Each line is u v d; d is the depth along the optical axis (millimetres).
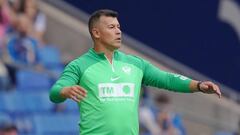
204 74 46188
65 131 34312
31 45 36219
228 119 43906
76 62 13945
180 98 41625
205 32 46875
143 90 38875
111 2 44469
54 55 37625
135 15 45219
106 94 13727
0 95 33156
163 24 45875
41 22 38656
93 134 13656
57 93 13352
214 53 46688
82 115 13812
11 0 36656
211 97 43312
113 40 14047
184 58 45969
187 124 40656
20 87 34469
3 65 34062
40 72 35531
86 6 43219
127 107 13742
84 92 12875
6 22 36000
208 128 41812
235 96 45812
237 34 47375
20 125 32625
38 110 34219
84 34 40875
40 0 39688
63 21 40438
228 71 46594
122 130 13609
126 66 14102
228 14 47062
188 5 46781
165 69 44406
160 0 45938
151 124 36781
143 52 44219
